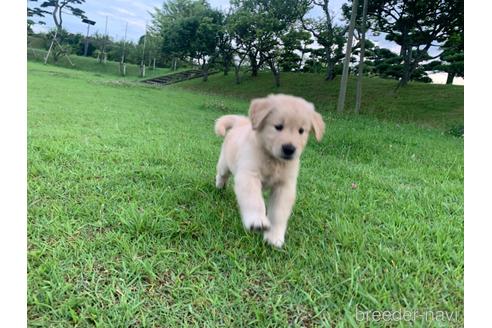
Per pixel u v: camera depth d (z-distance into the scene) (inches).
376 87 202.7
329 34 220.4
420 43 183.3
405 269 20.2
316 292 18.0
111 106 87.7
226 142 29.6
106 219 24.3
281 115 22.9
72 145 42.1
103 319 15.6
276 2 237.3
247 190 22.5
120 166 36.3
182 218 25.1
